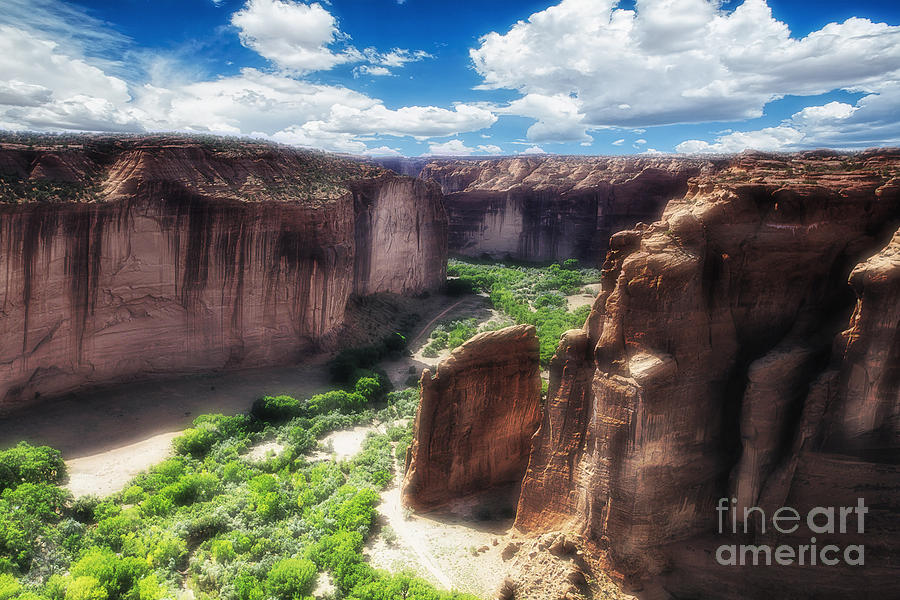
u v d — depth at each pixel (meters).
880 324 20.55
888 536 21.36
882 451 21.48
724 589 22.73
